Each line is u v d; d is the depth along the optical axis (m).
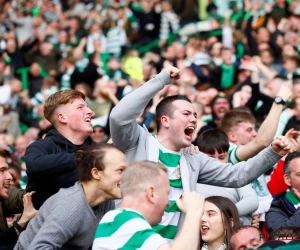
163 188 9.33
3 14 36.19
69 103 11.56
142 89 10.97
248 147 12.31
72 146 11.48
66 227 10.05
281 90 11.57
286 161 12.50
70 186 11.23
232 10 32.38
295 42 28.39
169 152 11.23
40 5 36.03
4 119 25.17
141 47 32.53
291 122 18.03
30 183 11.39
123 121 10.91
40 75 29.64
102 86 23.36
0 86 28.70
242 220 12.60
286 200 12.48
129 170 9.38
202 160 11.53
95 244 9.27
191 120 11.23
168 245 9.03
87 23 33.81
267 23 29.80
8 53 31.16
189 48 27.59
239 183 11.41
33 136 22.28
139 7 33.22
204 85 22.16
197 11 33.09
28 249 9.96
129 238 9.11
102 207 10.50
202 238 11.28
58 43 33.09
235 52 28.84
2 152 11.98
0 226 12.09
